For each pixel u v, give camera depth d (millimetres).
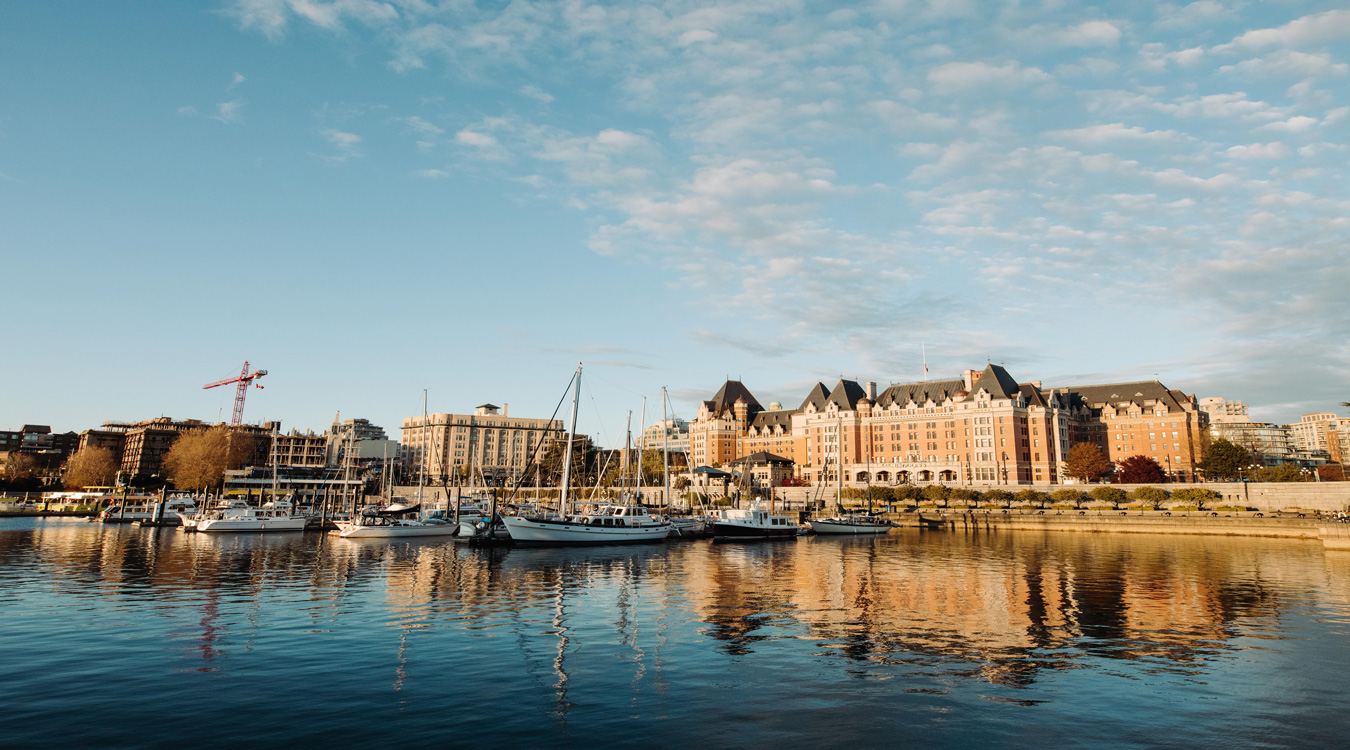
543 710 23719
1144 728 22359
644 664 29312
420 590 49062
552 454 198125
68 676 27203
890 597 47000
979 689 26109
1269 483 135750
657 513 120688
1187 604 44750
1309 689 26422
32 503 184125
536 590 49312
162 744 20625
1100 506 144000
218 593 47156
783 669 28641
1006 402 197875
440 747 20547
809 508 160375
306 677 27266
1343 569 64938
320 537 100688
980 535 118562
